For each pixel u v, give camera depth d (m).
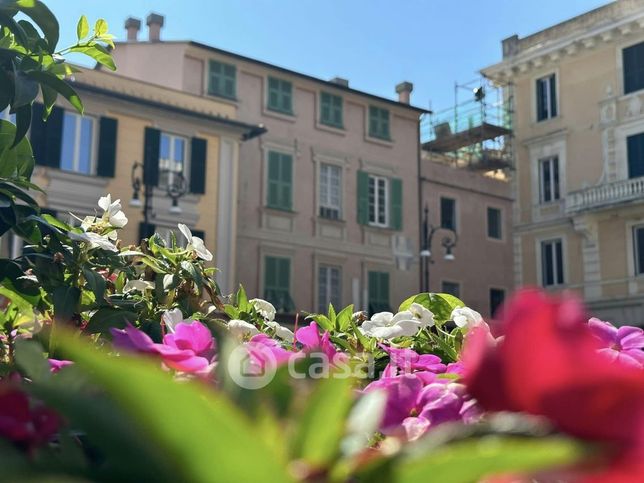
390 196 25.16
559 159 25.88
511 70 27.41
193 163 20.53
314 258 23.03
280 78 23.41
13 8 2.12
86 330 1.81
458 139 28.42
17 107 2.01
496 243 27.28
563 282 25.30
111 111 19.45
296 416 0.58
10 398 0.63
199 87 22.12
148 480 0.48
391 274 24.64
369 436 0.88
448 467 0.47
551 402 0.50
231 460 0.46
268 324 2.28
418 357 1.40
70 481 0.47
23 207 2.09
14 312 2.00
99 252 2.11
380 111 25.44
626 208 23.56
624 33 24.19
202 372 0.83
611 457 0.47
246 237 21.84
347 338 1.93
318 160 23.69
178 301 2.20
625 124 24.14
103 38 2.47
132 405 0.45
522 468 0.46
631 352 1.18
